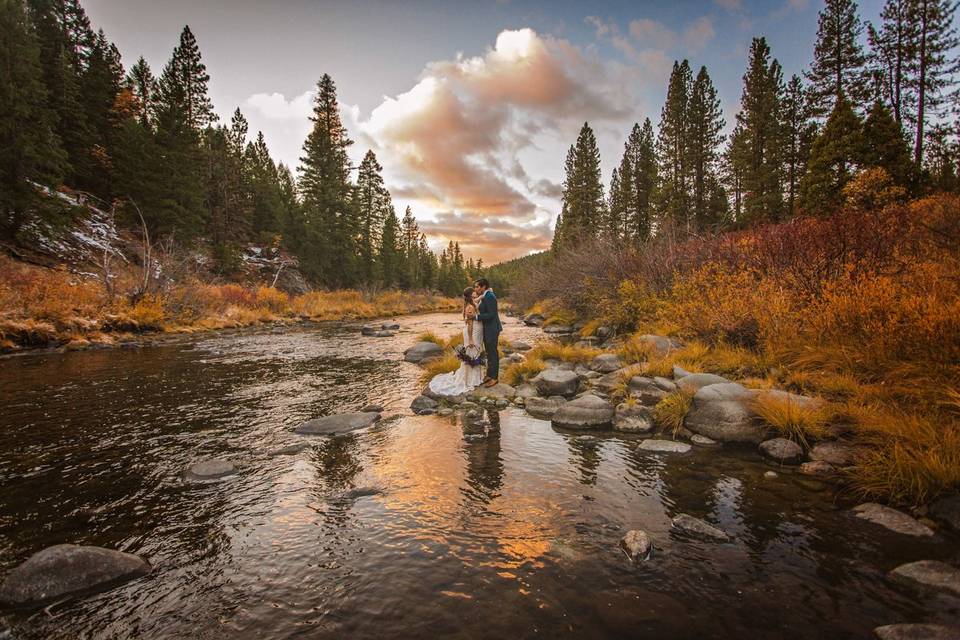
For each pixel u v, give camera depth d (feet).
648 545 9.26
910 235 26.13
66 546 8.74
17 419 19.80
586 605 7.63
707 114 120.06
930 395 14.43
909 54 97.25
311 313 95.04
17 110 71.51
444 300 188.96
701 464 14.16
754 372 21.57
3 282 49.11
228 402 22.94
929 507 10.53
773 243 30.32
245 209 140.26
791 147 114.73
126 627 7.19
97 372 30.81
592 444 16.34
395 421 19.60
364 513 11.19
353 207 167.94
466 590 8.08
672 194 124.98
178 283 68.74
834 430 14.56
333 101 165.68
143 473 13.88
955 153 87.61
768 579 8.27
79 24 144.25
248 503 11.82
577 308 59.31
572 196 162.50
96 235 88.22
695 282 33.09
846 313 20.63
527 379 26.81
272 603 7.80
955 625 6.80
